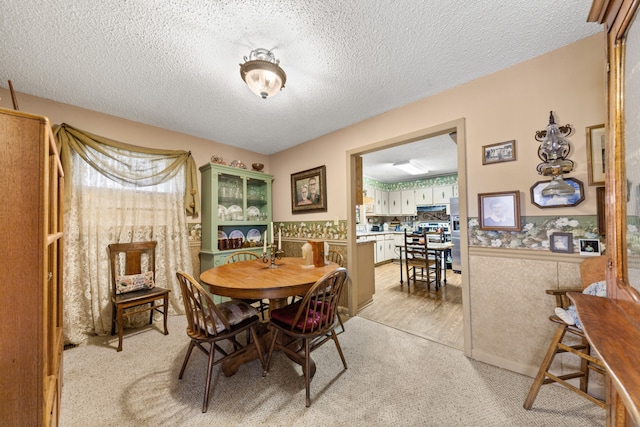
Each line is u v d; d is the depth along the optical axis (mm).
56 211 1254
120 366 1825
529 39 1550
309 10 1320
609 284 882
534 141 1700
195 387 1588
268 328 2086
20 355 737
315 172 3238
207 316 1626
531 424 1278
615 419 823
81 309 2275
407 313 2881
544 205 1643
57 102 2242
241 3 1269
